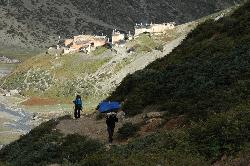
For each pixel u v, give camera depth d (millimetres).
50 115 163625
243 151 18750
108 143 32562
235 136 20359
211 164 19766
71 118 48344
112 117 32250
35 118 159250
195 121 28406
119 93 47781
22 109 179000
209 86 33250
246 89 28688
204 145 21203
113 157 22703
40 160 33125
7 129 135750
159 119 32688
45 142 37594
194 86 35125
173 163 19703
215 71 35406
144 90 41188
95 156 23672
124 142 31609
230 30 44719
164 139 24688
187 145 21922
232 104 27328
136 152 23484
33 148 37438
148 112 36625
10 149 42438
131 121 35875
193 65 39469
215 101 29328
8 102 192250
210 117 24172
